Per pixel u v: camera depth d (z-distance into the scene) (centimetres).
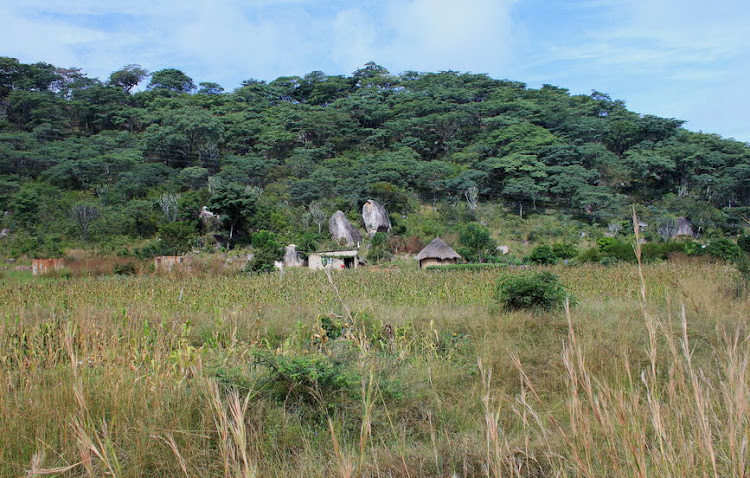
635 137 7738
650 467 239
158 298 1537
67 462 321
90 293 1662
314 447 391
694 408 251
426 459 343
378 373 491
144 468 344
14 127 7006
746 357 221
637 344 611
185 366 551
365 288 1630
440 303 1355
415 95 8600
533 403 448
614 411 242
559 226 5647
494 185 6775
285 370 479
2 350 556
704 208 5584
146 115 7462
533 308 995
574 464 261
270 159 6925
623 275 1872
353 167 6562
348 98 8525
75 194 5438
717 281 1317
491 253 4300
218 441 349
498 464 235
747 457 218
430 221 5578
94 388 429
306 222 5091
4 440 353
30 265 3722
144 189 5559
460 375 567
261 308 1128
